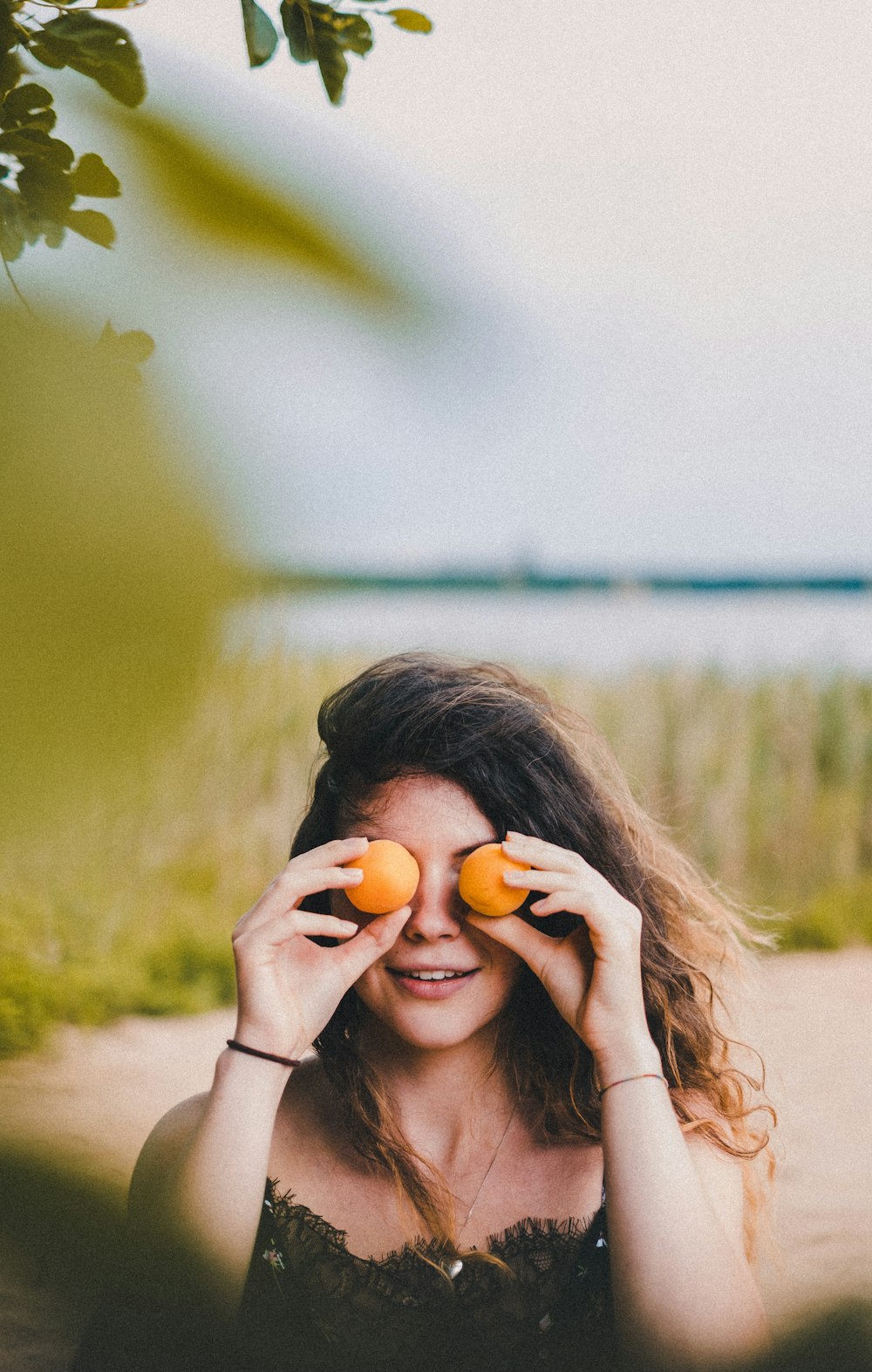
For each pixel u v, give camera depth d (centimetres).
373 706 176
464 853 172
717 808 857
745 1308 151
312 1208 180
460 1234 179
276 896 165
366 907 165
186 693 21
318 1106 190
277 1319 155
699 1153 185
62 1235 31
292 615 27
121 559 21
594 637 1000
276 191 25
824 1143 470
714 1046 208
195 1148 159
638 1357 77
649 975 199
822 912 806
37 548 20
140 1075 518
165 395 23
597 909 164
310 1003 166
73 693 20
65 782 20
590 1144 184
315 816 193
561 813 181
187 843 756
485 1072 184
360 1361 55
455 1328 162
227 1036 624
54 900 636
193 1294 37
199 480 22
